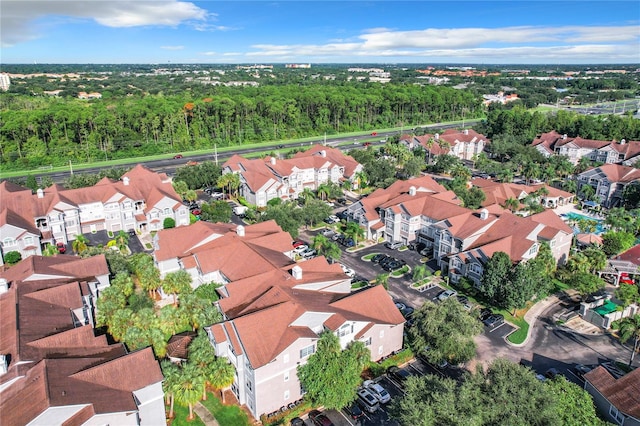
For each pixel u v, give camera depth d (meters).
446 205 87.12
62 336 46.91
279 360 46.38
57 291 55.44
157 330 48.97
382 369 53.75
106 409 38.16
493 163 141.38
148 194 98.75
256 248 68.75
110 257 70.94
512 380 39.09
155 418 44.06
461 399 37.56
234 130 191.88
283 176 119.00
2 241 79.00
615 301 68.62
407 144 166.12
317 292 58.50
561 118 183.12
